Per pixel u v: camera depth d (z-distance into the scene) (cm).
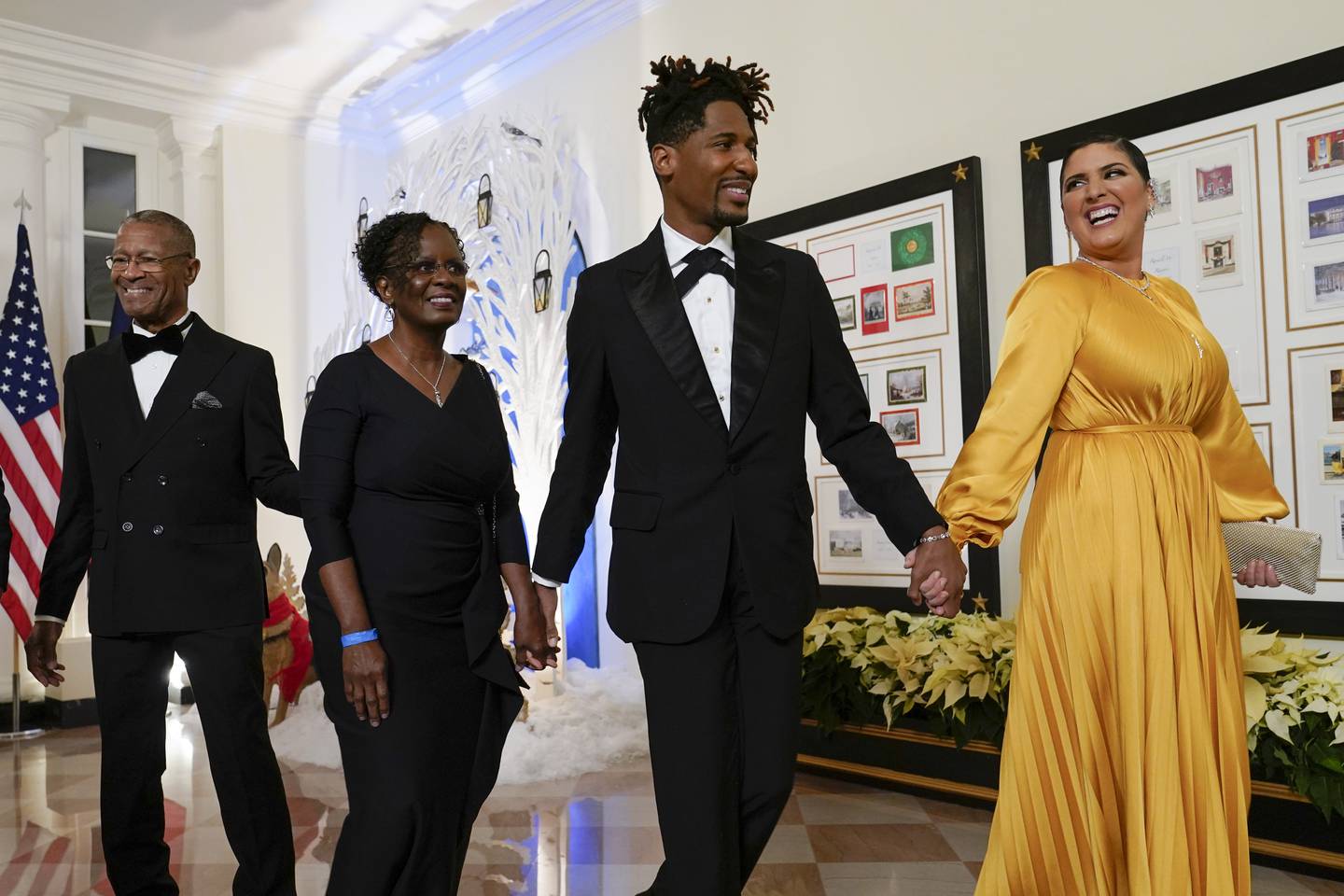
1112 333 214
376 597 208
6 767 518
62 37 671
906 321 451
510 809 379
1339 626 326
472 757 216
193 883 309
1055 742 212
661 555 192
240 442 272
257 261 762
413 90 756
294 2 639
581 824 358
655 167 204
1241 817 204
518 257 554
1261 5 353
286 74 741
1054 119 409
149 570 254
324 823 374
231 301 751
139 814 260
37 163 682
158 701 263
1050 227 399
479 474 218
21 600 607
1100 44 396
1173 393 214
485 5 644
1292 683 296
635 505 196
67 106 698
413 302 217
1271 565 238
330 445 212
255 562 271
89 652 661
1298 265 339
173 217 281
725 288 201
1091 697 210
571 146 639
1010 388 219
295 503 266
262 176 769
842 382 206
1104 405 215
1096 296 218
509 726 222
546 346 539
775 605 189
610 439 214
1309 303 337
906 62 462
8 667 634
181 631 253
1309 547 232
